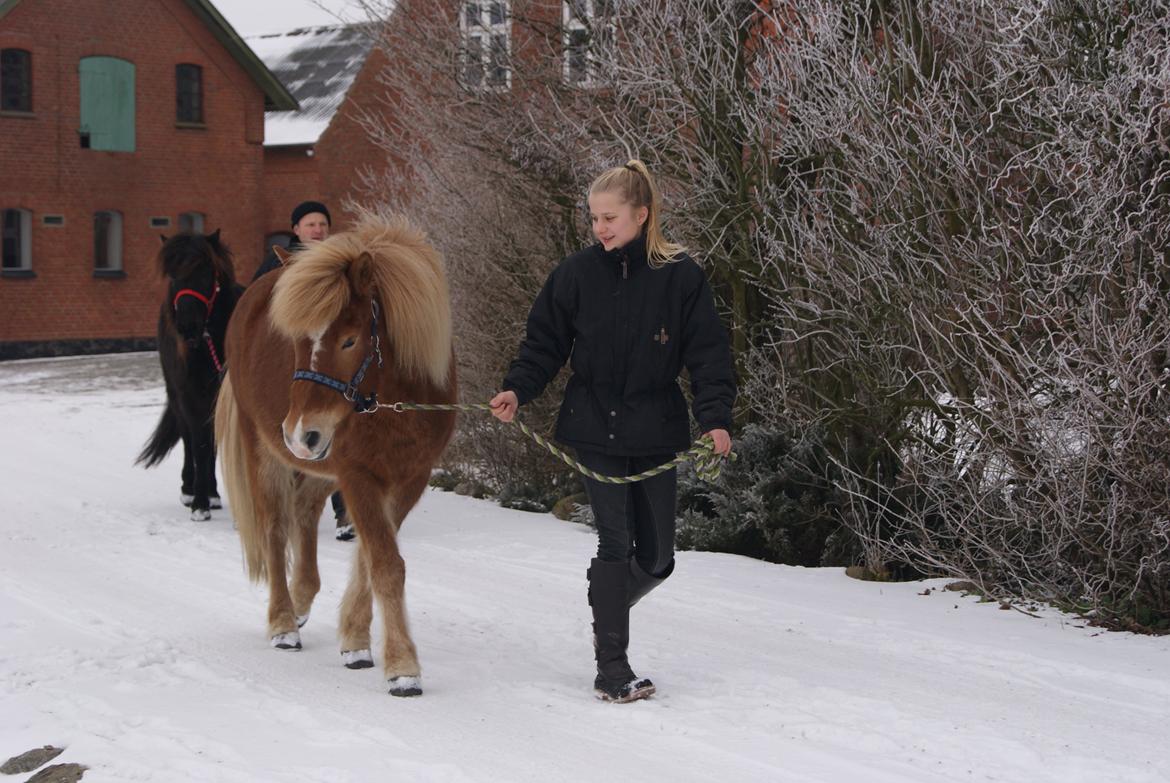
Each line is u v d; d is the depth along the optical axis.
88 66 28.41
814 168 8.16
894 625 6.25
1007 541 7.08
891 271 6.97
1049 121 6.43
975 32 7.18
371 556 5.12
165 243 9.26
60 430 14.73
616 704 4.91
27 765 4.31
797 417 8.30
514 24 9.88
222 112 30.67
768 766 4.23
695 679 5.28
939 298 6.98
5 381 21.47
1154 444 5.93
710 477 4.85
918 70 6.96
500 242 10.12
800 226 7.55
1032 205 6.76
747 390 8.47
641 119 8.98
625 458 4.86
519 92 9.71
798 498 8.15
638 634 6.08
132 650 5.72
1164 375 5.89
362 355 4.93
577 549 8.29
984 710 4.86
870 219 7.56
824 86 7.35
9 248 27.73
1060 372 6.22
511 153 9.38
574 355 4.91
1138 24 6.18
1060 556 6.76
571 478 10.24
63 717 4.77
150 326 29.77
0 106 27.23
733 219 8.16
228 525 9.11
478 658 5.64
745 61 8.58
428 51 10.02
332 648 5.86
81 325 28.56
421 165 10.92
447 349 5.23
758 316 8.77
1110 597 6.57
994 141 7.06
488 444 10.62
